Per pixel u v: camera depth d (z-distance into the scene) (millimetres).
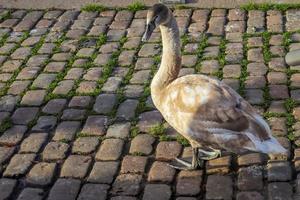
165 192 4141
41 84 5176
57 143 4562
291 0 6082
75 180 4262
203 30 5742
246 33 5648
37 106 4934
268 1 6090
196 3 6152
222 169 4277
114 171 4309
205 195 4105
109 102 4922
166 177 4242
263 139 3938
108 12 6145
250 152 4355
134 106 4863
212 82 4082
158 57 5418
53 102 4957
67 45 5680
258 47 5445
